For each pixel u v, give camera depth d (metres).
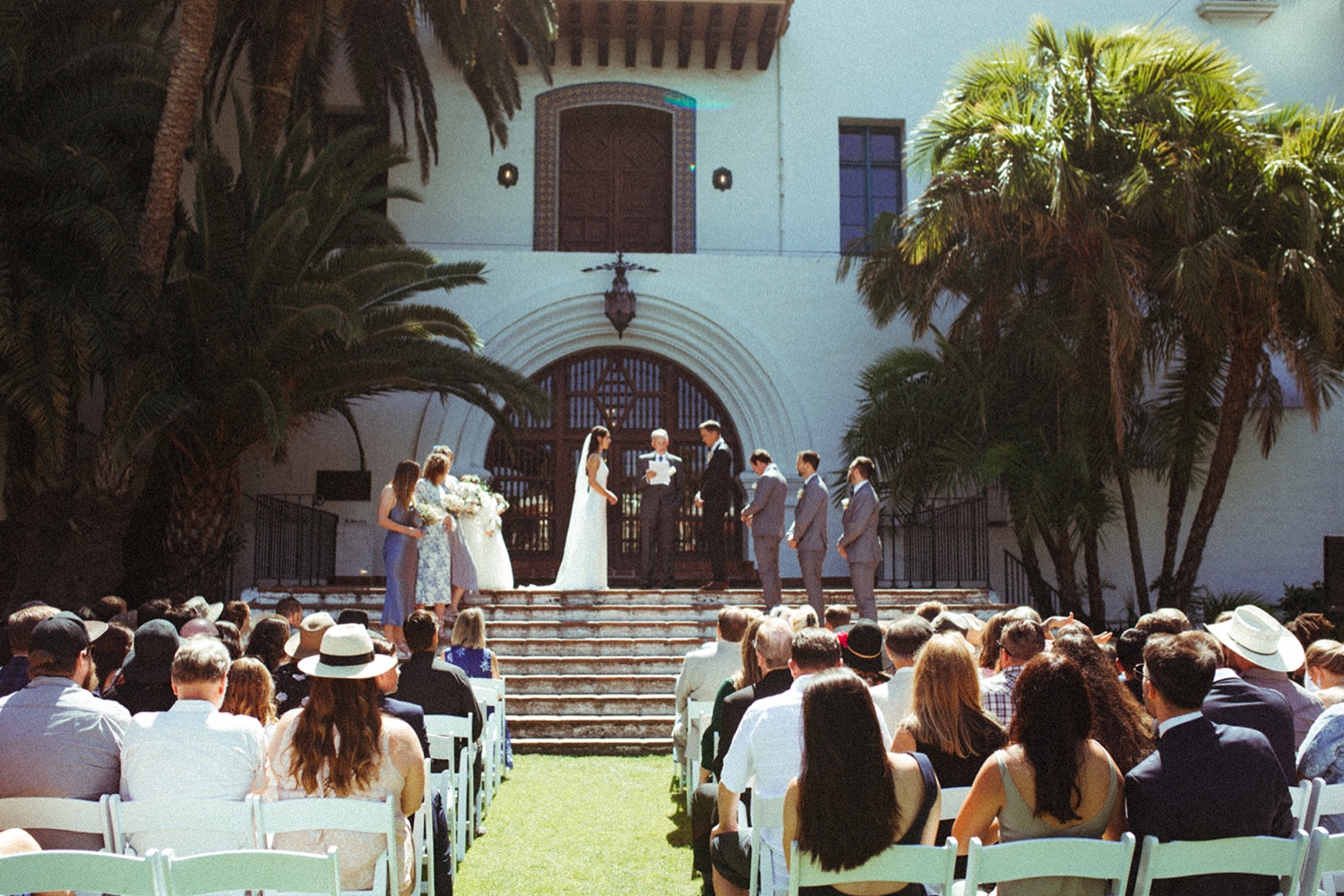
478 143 17.08
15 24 10.87
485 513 12.12
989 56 13.73
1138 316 12.02
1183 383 14.04
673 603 11.73
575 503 12.26
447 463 9.93
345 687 3.89
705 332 16.67
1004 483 13.46
